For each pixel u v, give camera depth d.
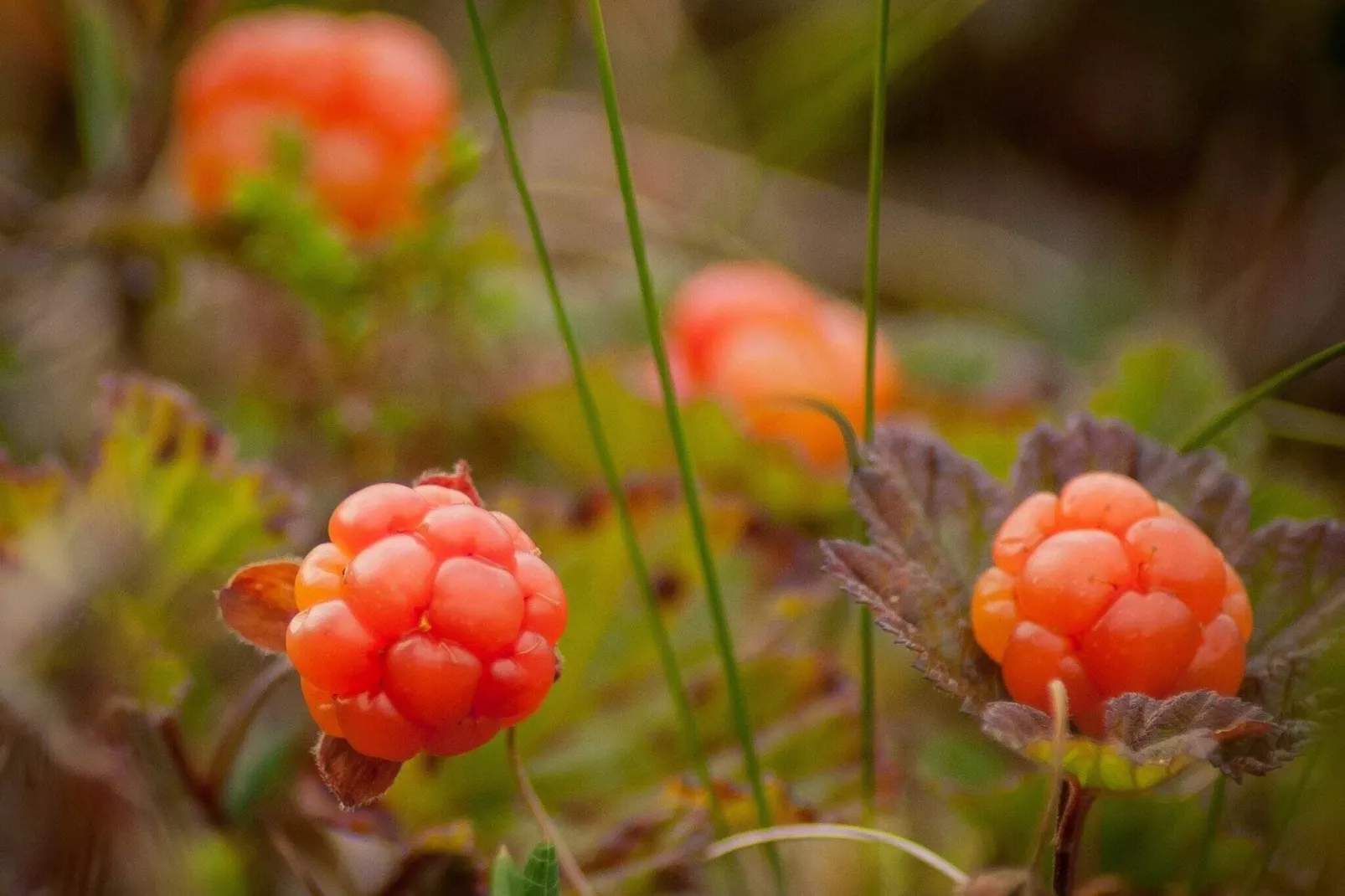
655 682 0.35
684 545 0.36
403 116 0.40
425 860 0.33
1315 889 0.33
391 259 0.38
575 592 0.35
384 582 0.28
